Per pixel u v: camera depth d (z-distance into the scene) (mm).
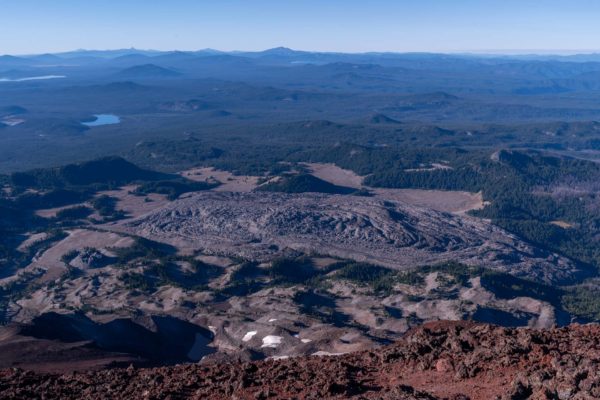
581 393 25578
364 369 34688
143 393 34125
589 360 28422
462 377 31000
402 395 28781
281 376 34312
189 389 34500
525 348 32406
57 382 38750
